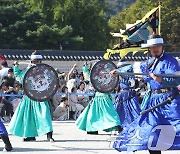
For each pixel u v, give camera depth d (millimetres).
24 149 13117
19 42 54375
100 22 65750
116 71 9969
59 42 57094
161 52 10008
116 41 67375
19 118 14391
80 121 16359
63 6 63562
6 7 55969
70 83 23500
